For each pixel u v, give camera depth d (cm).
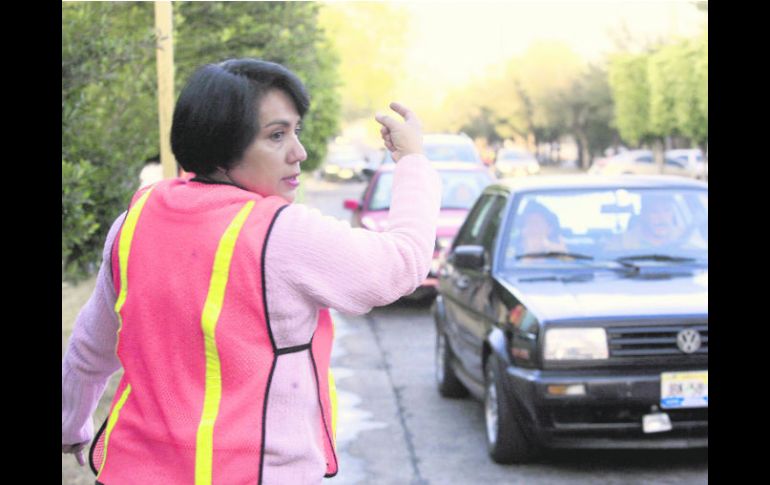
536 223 707
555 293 621
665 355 576
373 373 931
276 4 1133
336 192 4616
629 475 606
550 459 641
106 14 658
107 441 213
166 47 680
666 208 711
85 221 576
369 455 661
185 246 207
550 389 570
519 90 8219
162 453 205
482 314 680
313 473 204
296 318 205
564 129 8119
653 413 574
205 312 203
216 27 1012
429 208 220
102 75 616
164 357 207
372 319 1261
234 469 199
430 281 1321
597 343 575
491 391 643
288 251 204
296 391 205
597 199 720
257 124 214
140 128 763
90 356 236
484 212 792
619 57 5394
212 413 202
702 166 4331
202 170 217
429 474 617
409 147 226
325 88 2947
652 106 4853
